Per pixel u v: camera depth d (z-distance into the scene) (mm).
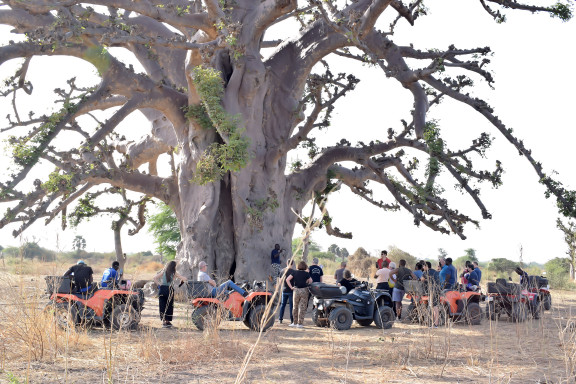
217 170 20453
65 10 17312
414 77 21609
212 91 20125
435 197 24234
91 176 21281
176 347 8742
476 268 17516
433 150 22234
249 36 22703
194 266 22109
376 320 13703
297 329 13078
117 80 21094
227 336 10406
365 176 28344
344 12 20672
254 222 22500
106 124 21344
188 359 8164
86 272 11164
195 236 22344
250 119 23047
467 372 7789
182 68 24500
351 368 8031
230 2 21094
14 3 17188
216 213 23531
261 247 22781
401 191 26062
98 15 21203
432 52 22438
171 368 7582
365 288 14500
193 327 12406
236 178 22938
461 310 14484
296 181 25281
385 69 18672
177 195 24703
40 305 9062
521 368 8117
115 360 7195
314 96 22812
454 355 9219
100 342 9352
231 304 12031
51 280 10617
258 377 7215
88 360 7828
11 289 7746
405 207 25484
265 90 23562
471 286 17094
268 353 9117
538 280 18109
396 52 22281
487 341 10938
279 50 24719
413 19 21344
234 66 22828
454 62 22828
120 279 12008
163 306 12328
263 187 23312
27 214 19156
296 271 13766
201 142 22766
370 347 10125
